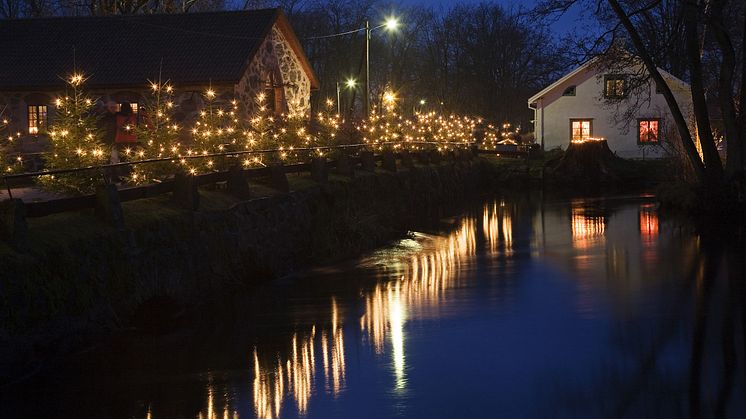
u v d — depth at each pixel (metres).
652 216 24.73
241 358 9.60
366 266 16.11
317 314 11.81
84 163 12.14
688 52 25.08
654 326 10.77
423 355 9.63
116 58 29.67
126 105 19.42
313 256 16.91
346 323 11.27
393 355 9.66
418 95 87.44
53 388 8.52
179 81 27.78
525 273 15.00
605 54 25.56
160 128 15.70
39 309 9.00
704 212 24.72
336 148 21.84
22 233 9.06
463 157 36.88
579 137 49.56
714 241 18.69
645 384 8.48
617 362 9.23
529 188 38.16
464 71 82.69
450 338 10.38
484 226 23.19
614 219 24.22
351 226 18.75
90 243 10.05
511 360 9.38
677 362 9.20
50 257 9.33
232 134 18.39
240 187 14.57
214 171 15.52
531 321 11.16
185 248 12.15
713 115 43.19
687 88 46.88
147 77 28.31
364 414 7.77
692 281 13.81
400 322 11.27
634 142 48.69
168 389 8.51
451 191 31.80
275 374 9.00
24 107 29.25
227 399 8.22
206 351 9.88
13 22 32.22
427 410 7.84
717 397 8.06
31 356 8.89
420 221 24.55
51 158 12.22
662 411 7.71
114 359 9.52
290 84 31.92
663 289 13.17
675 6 27.06
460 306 12.21
